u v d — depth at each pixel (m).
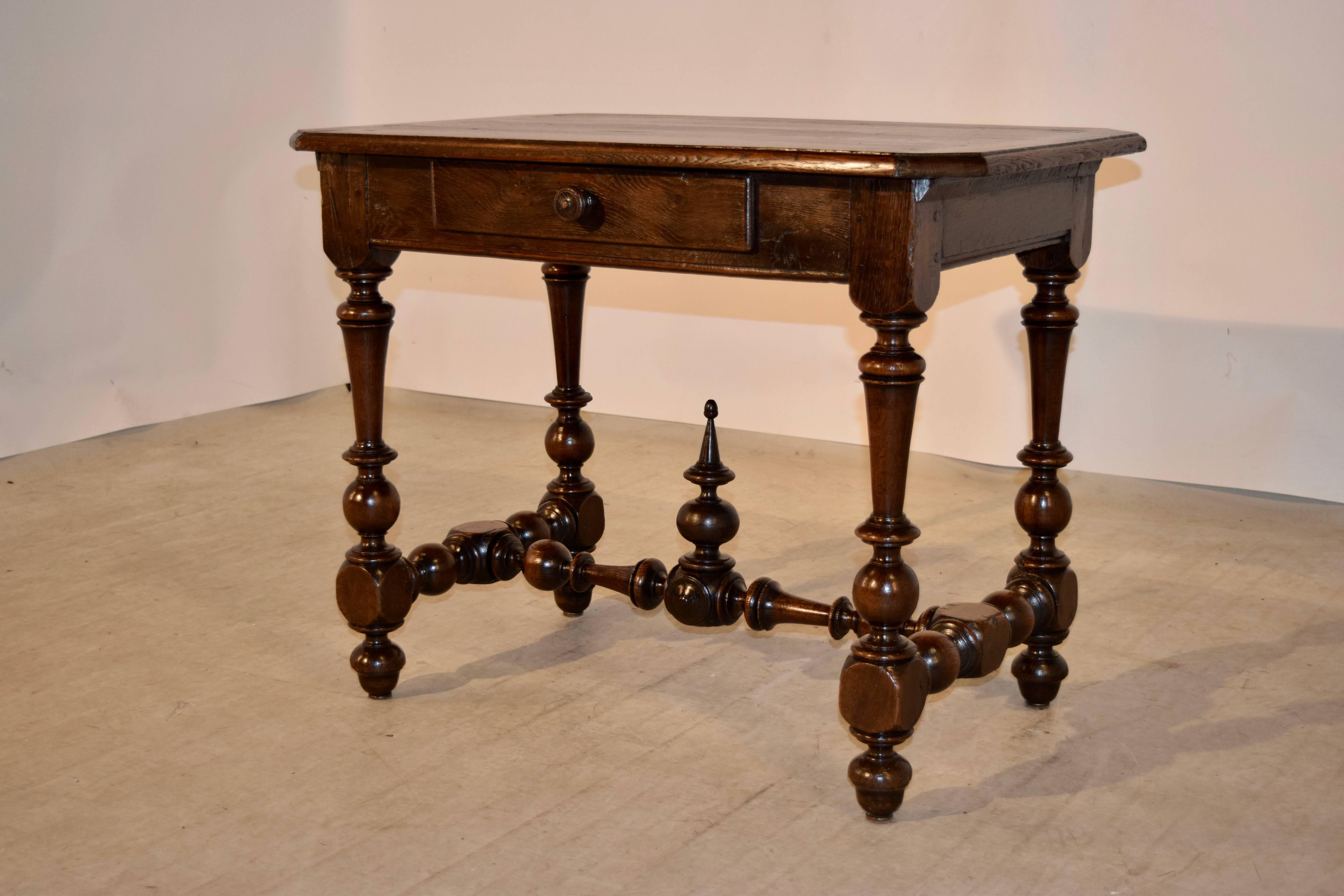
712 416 2.17
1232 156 3.40
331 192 2.03
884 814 1.81
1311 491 3.48
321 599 2.74
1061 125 3.63
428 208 1.96
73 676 2.34
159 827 1.81
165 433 4.23
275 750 2.05
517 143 1.81
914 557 2.99
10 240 3.87
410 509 3.38
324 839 1.78
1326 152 3.29
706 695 2.26
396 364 4.94
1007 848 1.75
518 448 4.07
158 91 4.19
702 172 1.70
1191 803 1.87
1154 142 3.49
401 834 1.79
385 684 2.24
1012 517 3.34
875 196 1.59
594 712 2.19
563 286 2.46
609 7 4.28
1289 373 3.45
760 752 2.04
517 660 2.42
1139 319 3.61
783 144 1.72
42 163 3.91
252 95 4.48
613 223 1.79
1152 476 3.68
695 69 4.18
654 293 4.34
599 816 1.84
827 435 4.16
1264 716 2.15
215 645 2.49
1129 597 2.74
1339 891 1.64
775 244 1.68
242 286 4.54
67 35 3.92
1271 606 2.67
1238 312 3.48
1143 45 3.46
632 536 3.15
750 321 4.20
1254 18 3.31
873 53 3.87
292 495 3.52
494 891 1.65
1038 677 2.17
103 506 3.42
